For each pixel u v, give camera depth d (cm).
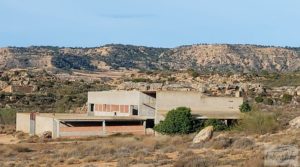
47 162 4919
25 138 8781
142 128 9069
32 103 15300
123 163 4409
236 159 4128
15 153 6325
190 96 9256
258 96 13800
